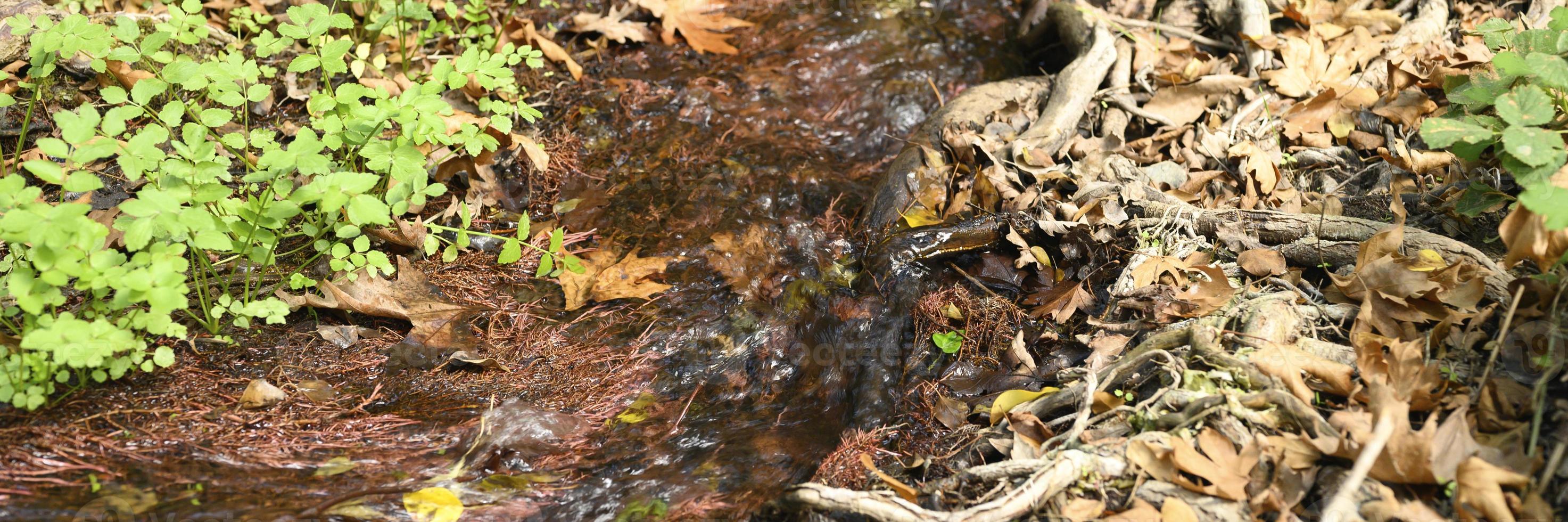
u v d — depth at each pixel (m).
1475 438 3.37
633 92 4.20
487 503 3.48
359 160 3.87
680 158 4.07
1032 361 3.66
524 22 4.20
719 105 4.20
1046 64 4.35
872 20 4.45
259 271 3.73
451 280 3.79
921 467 3.55
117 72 3.91
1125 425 3.49
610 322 3.75
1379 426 3.33
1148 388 3.54
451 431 3.56
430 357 3.66
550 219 3.94
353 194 3.55
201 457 3.47
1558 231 3.42
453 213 3.88
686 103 4.19
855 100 4.24
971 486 3.47
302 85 4.04
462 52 4.19
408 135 3.69
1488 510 3.28
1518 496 3.29
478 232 3.83
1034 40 4.36
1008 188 3.89
